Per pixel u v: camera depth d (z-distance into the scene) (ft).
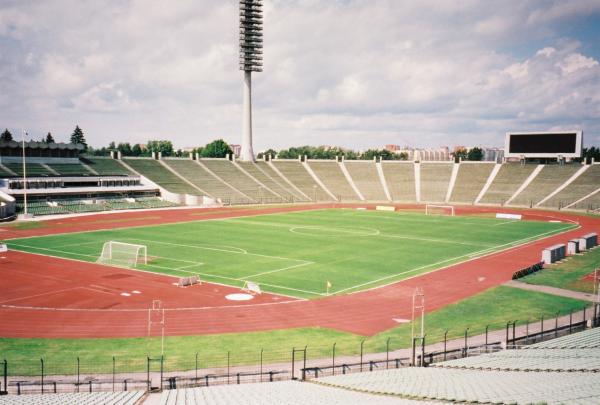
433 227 334.24
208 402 82.94
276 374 108.37
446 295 171.53
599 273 201.05
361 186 551.18
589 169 490.49
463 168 552.82
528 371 93.66
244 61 548.72
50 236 283.38
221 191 496.23
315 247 257.14
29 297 163.84
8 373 107.45
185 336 131.03
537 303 161.27
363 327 139.23
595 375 86.69
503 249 256.93
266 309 154.40
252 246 258.78
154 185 472.03
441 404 73.15
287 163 594.24
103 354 118.62
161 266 210.59
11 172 407.44
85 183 432.25
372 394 84.69
